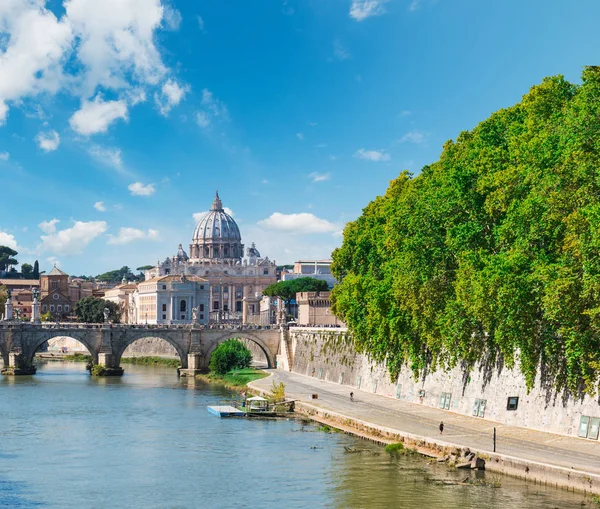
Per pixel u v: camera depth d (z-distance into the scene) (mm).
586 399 82562
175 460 90375
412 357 113938
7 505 73375
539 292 77062
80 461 90625
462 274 88062
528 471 74938
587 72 80500
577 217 71000
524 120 96312
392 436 94250
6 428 112438
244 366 199250
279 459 89375
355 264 135375
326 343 167000
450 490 73500
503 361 96188
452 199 96375
